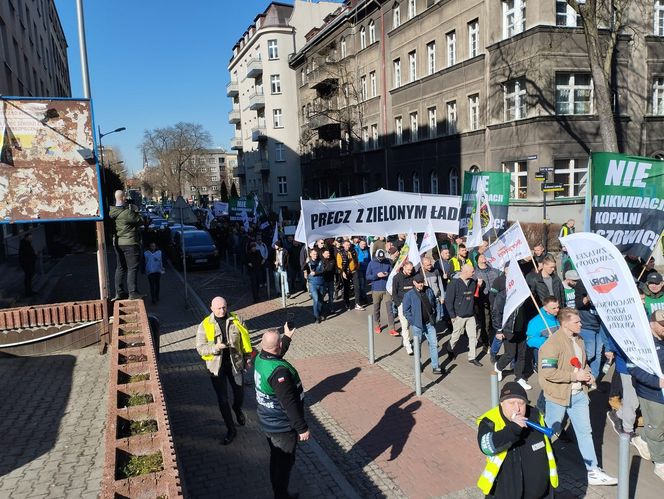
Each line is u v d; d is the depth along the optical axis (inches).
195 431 260.7
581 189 863.1
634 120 898.7
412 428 258.8
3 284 637.9
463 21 989.2
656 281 261.9
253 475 216.8
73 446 226.4
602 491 198.4
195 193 4345.5
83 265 984.9
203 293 679.7
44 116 335.6
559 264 672.4
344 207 475.5
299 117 1982.0
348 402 295.6
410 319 331.0
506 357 305.4
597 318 293.4
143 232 1096.2
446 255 459.2
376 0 1278.3
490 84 925.2
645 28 885.8
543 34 807.7
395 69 1269.7
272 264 707.4
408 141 1218.0
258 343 435.5
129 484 131.4
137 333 291.3
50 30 1642.5
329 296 528.1
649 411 201.8
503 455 145.0
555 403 204.1
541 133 822.5
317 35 1663.4
